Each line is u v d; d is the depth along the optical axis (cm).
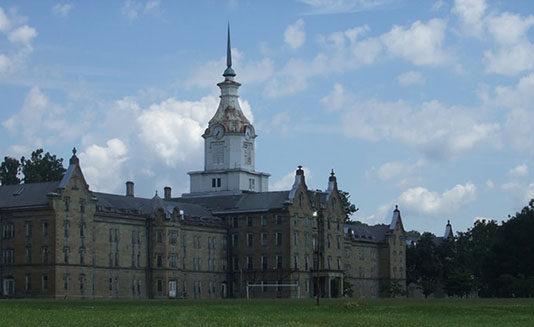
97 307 14462
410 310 14100
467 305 16050
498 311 13938
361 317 11906
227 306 15450
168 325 10100
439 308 14812
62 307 14275
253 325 10225
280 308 14612
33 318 11019
